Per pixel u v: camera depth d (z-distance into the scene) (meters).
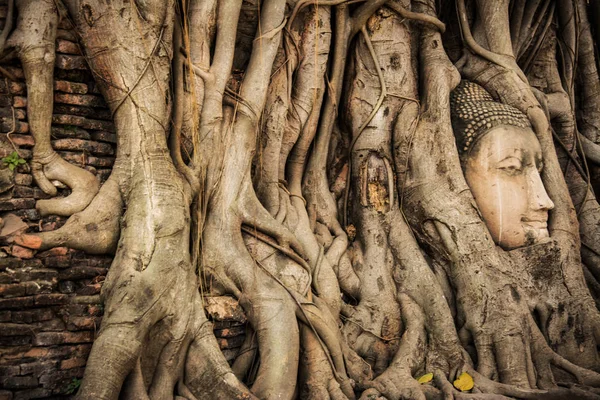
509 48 8.35
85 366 5.45
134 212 5.61
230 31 6.49
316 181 7.40
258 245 6.33
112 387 5.02
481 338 6.93
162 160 5.80
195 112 6.18
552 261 7.58
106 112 5.93
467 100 7.91
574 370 6.86
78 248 5.59
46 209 5.53
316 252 6.78
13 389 5.16
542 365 6.94
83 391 4.96
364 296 7.07
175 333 5.48
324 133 7.47
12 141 5.48
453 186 7.39
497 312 7.00
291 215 6.91
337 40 7.51
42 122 5.55
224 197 6.22
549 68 9.21
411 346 6.79
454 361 6.80
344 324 6.91
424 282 7.10
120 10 5.73
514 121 7.75
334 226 7.38
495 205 7.52
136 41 5.78
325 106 7.48
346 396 6.09
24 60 5.48
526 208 7.60
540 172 8.03
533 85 9.16
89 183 5.72
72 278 5.55
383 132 7.56
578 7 9.50
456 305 7.23
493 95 8.22
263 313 5.96
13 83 5.54
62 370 5.35
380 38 7.68
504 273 7.19
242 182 6.34
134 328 5.24
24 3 5.58
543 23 9.22
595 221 8.83
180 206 5.76
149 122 5.79
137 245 5.51
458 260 7.19
